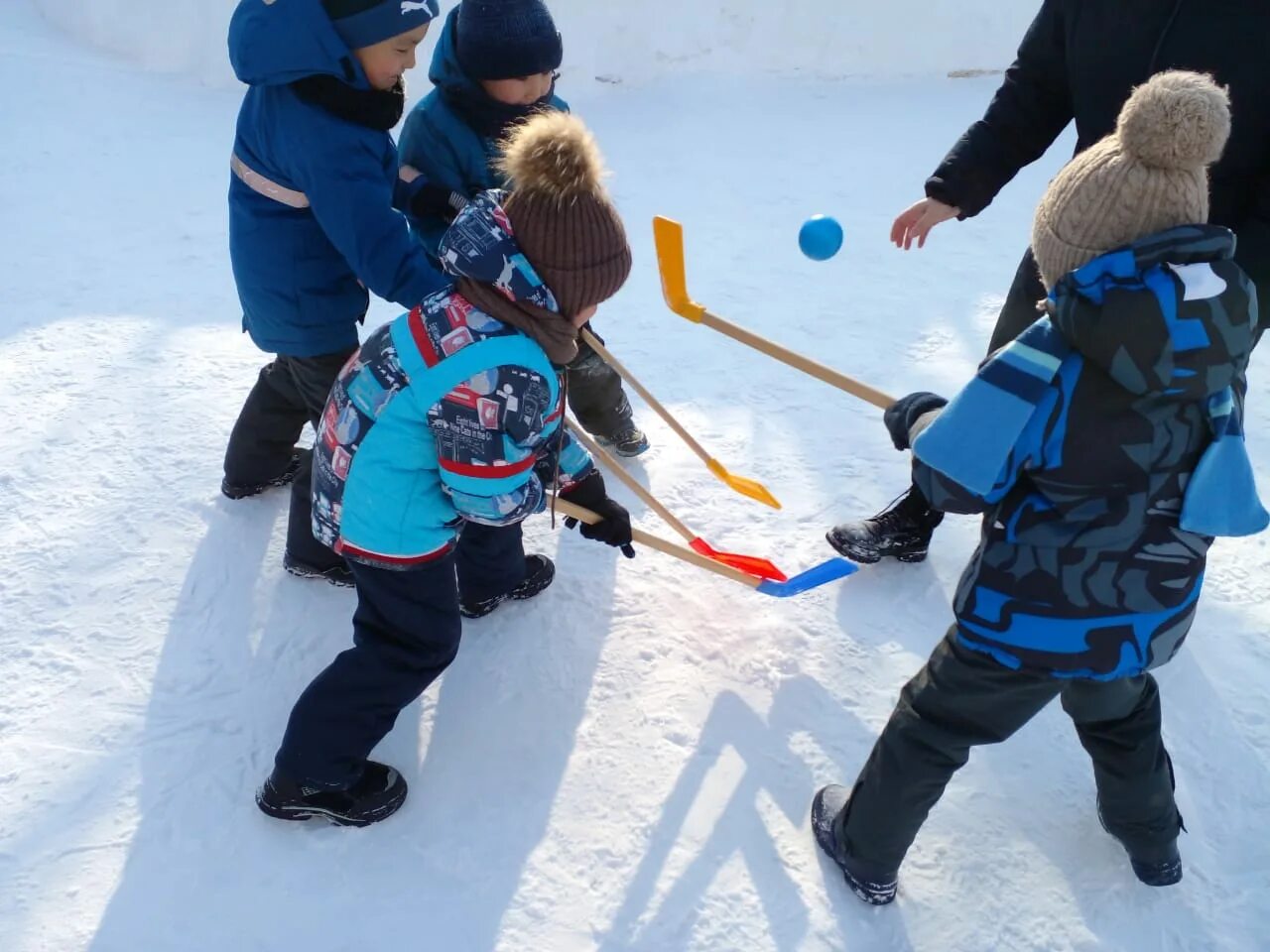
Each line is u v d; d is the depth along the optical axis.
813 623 2.55
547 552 2.74
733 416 3.29
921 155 5.20
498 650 2.45
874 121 5.57
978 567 1.68
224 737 2.20
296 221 2.26
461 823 2.07
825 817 2.05
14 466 2.89
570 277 1.68
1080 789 2.19
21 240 4.06
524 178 1.65
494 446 1.75
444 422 1.74
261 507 2.81
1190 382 1.43
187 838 2.00
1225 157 1.99
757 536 2.80
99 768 2.12
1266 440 3.28
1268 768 2.25
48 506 2.77
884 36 5.97
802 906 1.95
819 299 3.97
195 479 2.89
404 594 1.96
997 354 1.55
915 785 1.82
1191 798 2.19
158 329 3.57
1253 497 1.57
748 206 4.65
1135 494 1.54
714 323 2.18
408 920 1.89
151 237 4.16
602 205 1.67
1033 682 1.68
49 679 2.29
